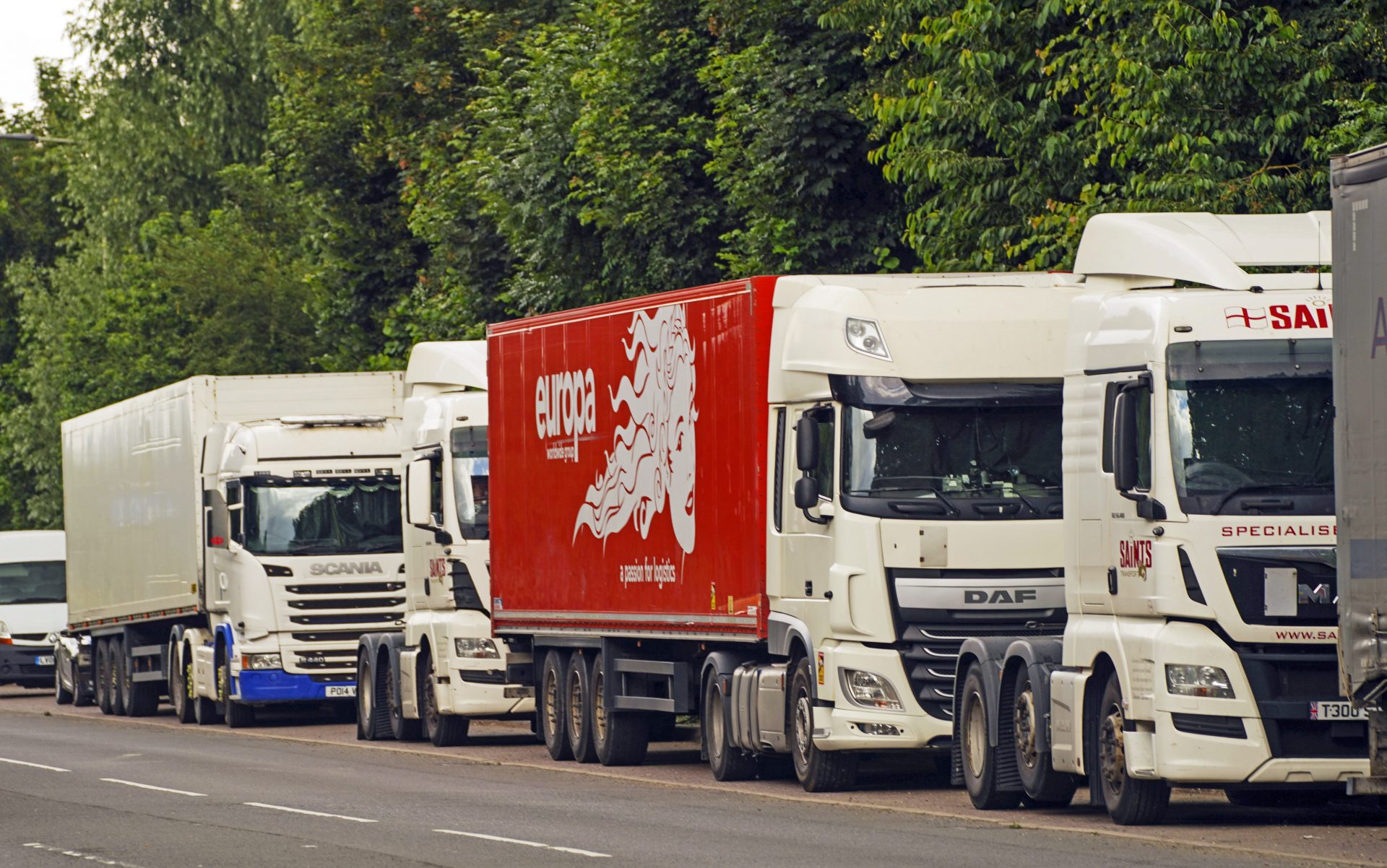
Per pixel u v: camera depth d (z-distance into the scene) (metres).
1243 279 46.22
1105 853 41.62
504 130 110.19
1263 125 68.75
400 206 153.12
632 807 54.75
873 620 55.22
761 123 90.94
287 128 154.38
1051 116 73.25
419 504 81.19
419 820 52.12
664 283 99.25
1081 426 48.50
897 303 56.59
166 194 193.38
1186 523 44.72
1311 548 44.62
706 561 62.09
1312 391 45.44
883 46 84.75
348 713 108.62
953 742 53.72
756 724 60.50
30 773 70.75
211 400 101.12
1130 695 46.00
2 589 149.88
